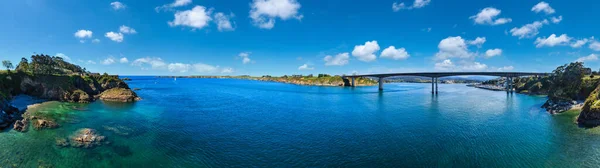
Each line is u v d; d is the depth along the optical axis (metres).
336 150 37.81
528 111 73.38
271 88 190.12
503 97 120.19
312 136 45.22
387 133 47.19
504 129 49.84
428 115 66.75
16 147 34.62
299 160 33.97
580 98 77.31
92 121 52.34
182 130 48.28
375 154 36.12
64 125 47.00
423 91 167.50
